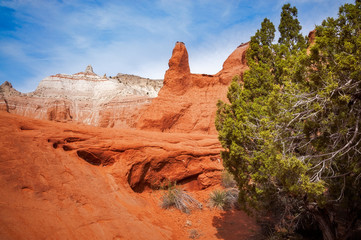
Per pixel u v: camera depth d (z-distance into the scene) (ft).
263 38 31.17
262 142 23.67
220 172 50.55
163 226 30.42
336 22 17.48
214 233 31.63
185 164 46.34
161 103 125.39
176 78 131.44
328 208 22.26
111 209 27.73
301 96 18.70
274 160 19.45
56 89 248.73
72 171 30.12
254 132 23.91
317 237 28.25
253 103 25.98
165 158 43.55
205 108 126.31
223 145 28.35
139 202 34.09
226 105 30.22
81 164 33.12
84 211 24.64
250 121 25.55
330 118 17.34
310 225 28.89
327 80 16.65
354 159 18.35
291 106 19.36
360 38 15.37
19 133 31.09
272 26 31.48
